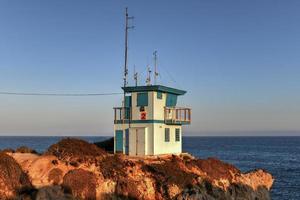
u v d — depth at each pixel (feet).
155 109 167.84
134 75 174.19
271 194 240.53
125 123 172.24
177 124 180.65
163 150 171.53
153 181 139.13
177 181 139.85
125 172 137.28
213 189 147.13
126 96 174.19
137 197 133.08
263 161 473.26
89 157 141.59
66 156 140.26
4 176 120.26
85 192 126.31
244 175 170.40
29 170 130.82
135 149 168.76
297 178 309.01
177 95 187.52
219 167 161.48
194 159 169.99
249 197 162.81
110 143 198.80
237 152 655.35
